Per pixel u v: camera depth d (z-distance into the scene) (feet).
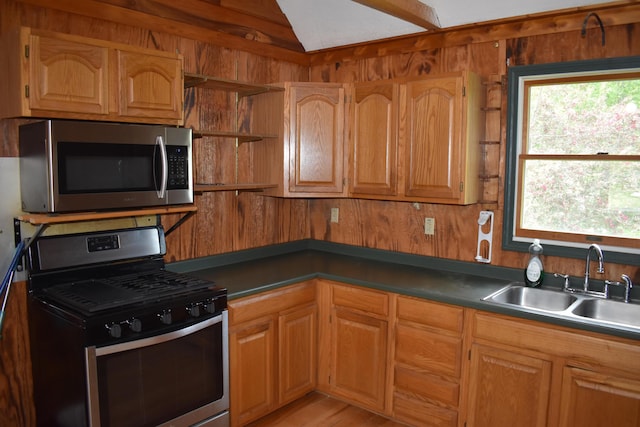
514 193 9.39
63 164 6.72
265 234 11.69
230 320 8.49
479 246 9.93
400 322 9.08
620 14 8.07
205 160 10.19
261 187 10.22
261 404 9.22
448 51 10.09
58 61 6.64
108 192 7.18
